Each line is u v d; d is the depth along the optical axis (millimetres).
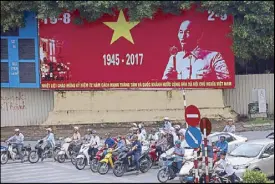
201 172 16234
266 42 31672
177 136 22562
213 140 22297
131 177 19078
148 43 31734
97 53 31750
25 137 30188
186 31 31641
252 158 18562
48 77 31797
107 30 31656
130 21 31219
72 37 31672
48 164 22391
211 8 31078
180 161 17938
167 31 31641
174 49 31719
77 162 21094
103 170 19844
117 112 31750
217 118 31625
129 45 31719
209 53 31719
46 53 31719
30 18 31719
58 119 31703
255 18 30969
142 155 20234
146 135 24750
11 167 21641
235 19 31797
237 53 31547
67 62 31734
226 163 16516
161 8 31328
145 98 31797
